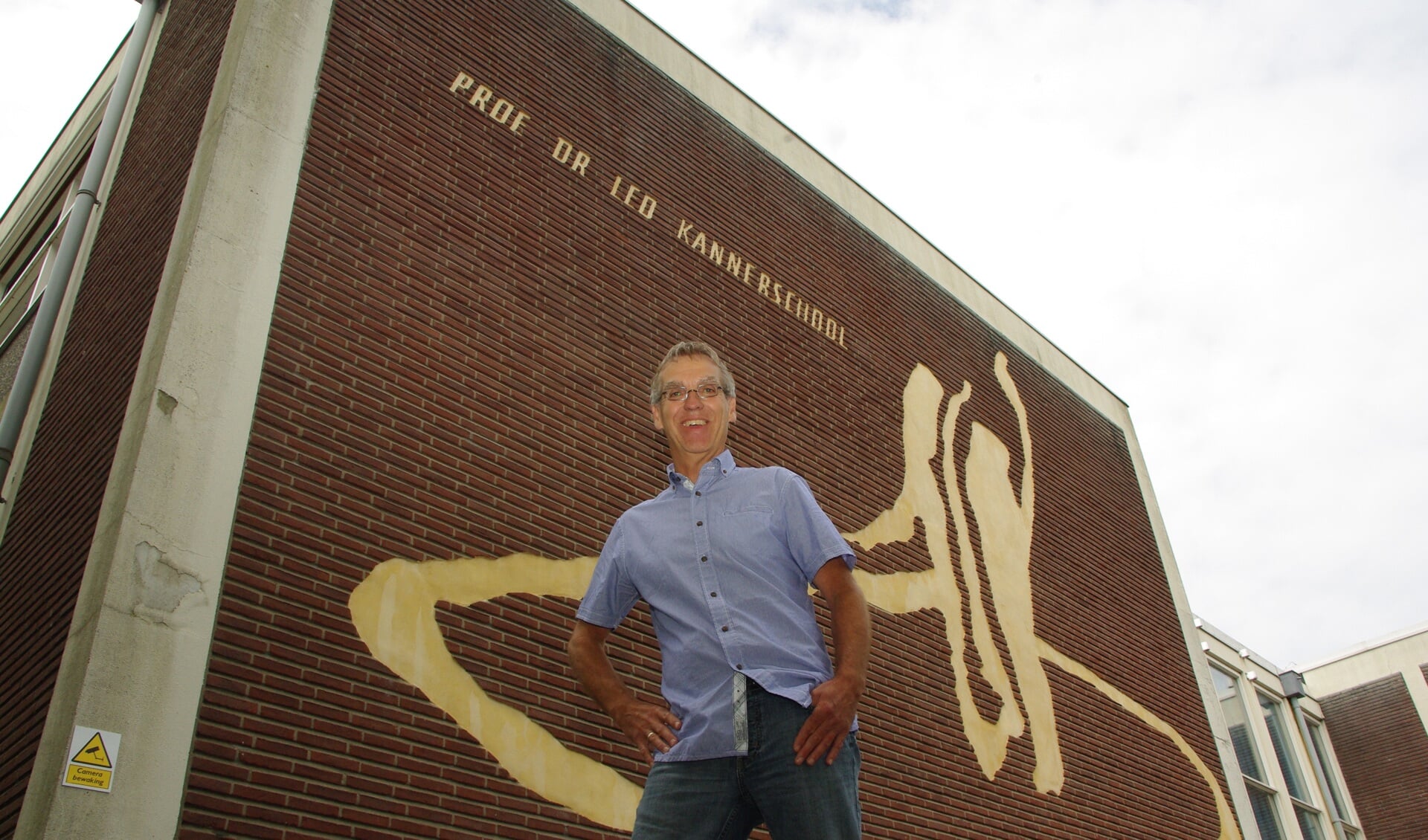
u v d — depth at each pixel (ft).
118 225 26.61
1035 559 42.01
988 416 44.11
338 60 26.48
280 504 20.42
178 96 27.20
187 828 16.75
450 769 20.58
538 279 28.22
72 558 19.57
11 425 23.97
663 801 8.70
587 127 32.55
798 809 8.28
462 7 30.73
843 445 35.58
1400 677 72.54
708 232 34.88
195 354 20.57
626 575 10.52
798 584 9.86
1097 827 36.83
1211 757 45.52
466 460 24.03
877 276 42.01
